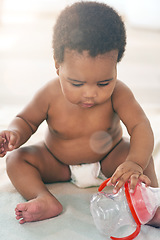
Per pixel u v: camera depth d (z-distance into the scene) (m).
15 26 4.28
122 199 0.89
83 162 1.11
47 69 2.69
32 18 4.80
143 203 0.84
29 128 1.08
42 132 1.52
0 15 4.32
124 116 1.05
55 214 0.94
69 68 0.87
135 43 3.70
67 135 1.07
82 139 1.08
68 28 0.87
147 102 2.02
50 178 1.13
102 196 0.89
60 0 5.19
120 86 1.08
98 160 1.11
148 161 0.97
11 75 2.51
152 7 4.28
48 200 0.94
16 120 1.08
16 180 1.01
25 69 2.66
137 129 1.02
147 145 0.99
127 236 0.83
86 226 0.90
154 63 2.97
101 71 0.86
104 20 0.87
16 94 2.12
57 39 0.90
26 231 0.88
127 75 2.62
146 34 4.18
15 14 5.01
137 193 0.85
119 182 0.86
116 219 0.87
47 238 0.85
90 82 0.87
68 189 1.11
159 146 1.35
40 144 1.14
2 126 1.54
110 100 1.06
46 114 1.09
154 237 0.86
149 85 2.39
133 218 0.85
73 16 0.88
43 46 3.39
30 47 3.34
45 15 5.02
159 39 3.93
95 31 0.85
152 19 4.32
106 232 0.86
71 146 1.08
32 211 0.90
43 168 1.09
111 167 1.11
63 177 1.15
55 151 1.10
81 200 1.04
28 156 1.07
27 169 1.03
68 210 0.97
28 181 1.00
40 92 1.10
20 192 1.01
